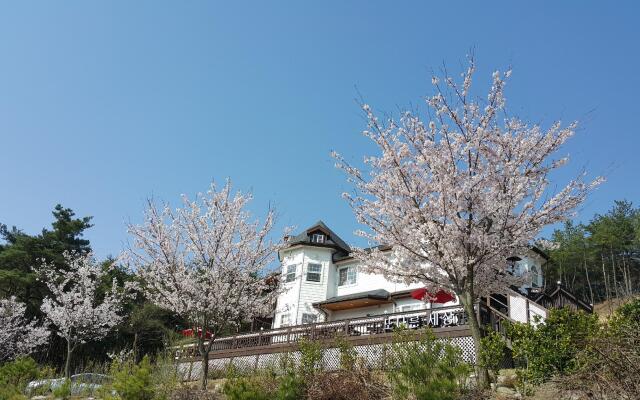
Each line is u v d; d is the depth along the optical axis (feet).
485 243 36.68
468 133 39.68
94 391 43.86
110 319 95.30
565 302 68.80
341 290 96.99
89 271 98.37
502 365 43.37
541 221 38.45
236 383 33.60
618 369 24.72
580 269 170.09
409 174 40.11
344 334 57.21
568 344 29.91
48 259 121.70
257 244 56.59
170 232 54.29
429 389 25.96
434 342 32.42
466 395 29.66
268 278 58.54
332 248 100.83
